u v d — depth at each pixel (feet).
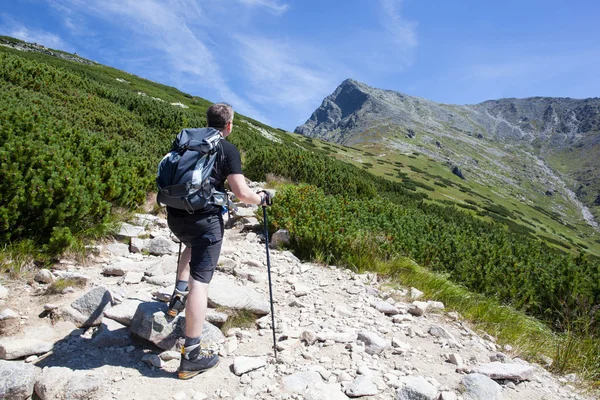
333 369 11.55
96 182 20.71
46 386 9.20
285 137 176.96
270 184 45.24
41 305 13.26
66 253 17.19
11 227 16.25
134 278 16.12
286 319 14.69
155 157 38.40
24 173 17.81
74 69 127.65
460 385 11.34
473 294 20.80
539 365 14.39
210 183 10.34
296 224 25.13
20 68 55.57
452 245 27.55
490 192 368.68
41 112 34.06
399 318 15.80
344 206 31.01
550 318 21.36
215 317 13.24
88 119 42.83
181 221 10.37
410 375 11.78
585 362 14.47
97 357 11.16
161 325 11.61
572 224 439.63
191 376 10.52
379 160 308.19
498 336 16.30
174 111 68.13
